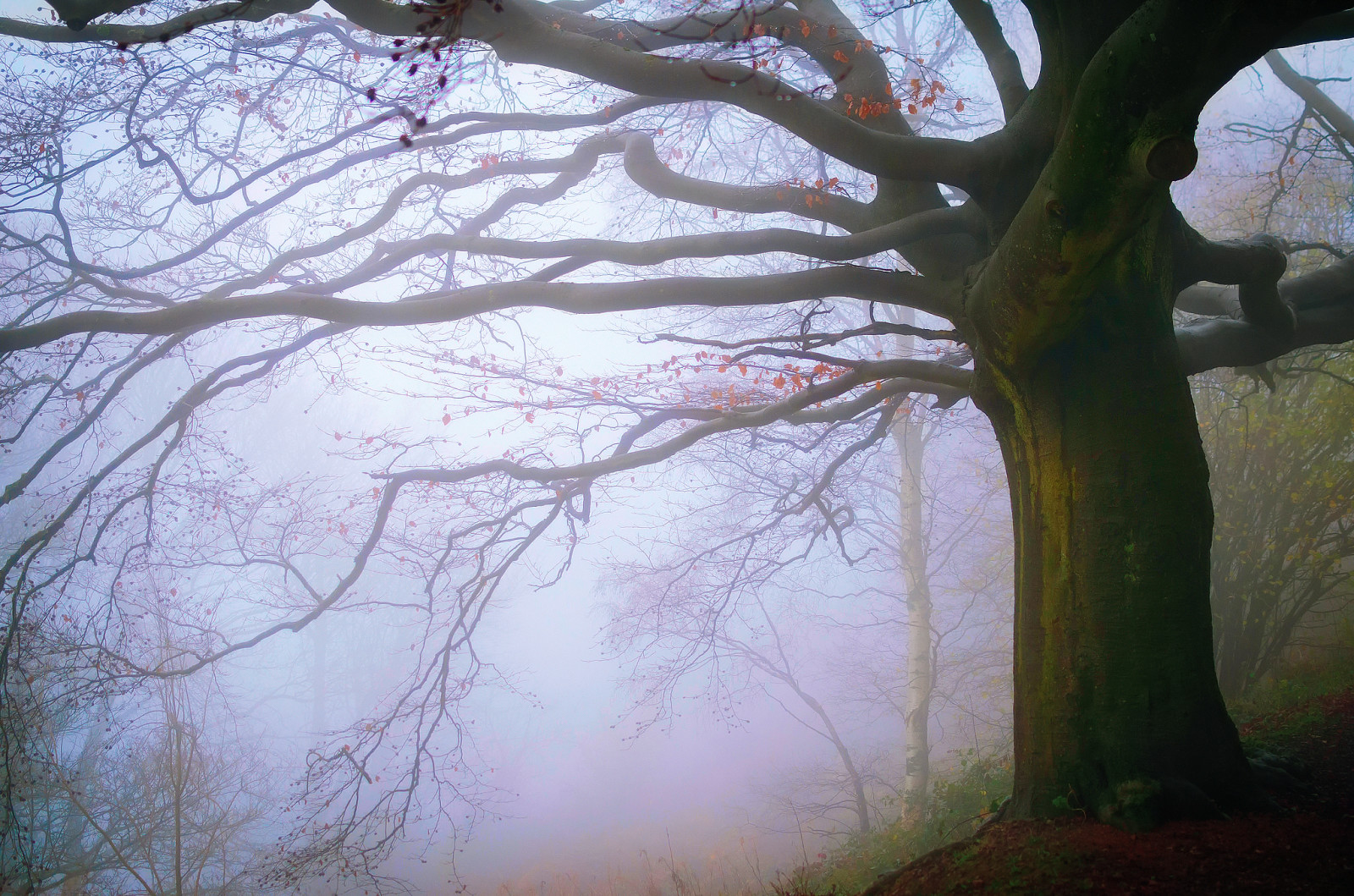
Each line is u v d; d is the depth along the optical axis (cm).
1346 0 357
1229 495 1153
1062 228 443
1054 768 529
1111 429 544
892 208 687
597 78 538
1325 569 1077
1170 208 596
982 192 586
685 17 641
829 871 977
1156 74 379
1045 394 568
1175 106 389
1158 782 488
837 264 836
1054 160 432
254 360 827
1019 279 491
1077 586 541
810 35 670
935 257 653
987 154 570
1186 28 365
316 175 769
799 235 619
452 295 675
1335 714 676
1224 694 1093
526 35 516
